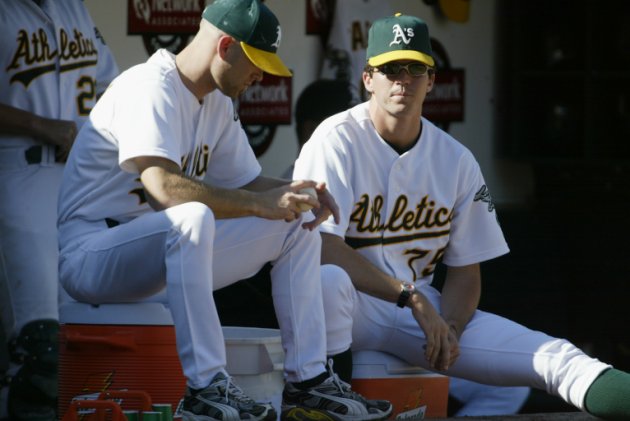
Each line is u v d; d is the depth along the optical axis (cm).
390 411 1295
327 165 1445
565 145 2339
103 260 1220
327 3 2145
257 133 2114
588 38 2305
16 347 1544
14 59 1578
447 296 1512
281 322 1259
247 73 1256
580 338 2314
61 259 1280
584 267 2317
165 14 2025
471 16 2317
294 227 1258
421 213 1493
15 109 1552
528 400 1973
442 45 2291
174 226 1148
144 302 1277
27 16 1594
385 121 1459
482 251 1528
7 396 1541
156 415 1121
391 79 1429
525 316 2277
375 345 1482
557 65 2333
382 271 1427
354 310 1446
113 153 1277
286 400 1262
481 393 1831
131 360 1257
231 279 1275
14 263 1553
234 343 1323
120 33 2002
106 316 1259
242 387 1329
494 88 2342
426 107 2289
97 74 1708
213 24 1249
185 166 1309
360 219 1471
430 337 1392
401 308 1468
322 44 2156
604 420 1357
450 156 1502
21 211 1559
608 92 2325
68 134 1583
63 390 1278
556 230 2319
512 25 2327
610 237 2323
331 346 1335
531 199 2350
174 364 1266
